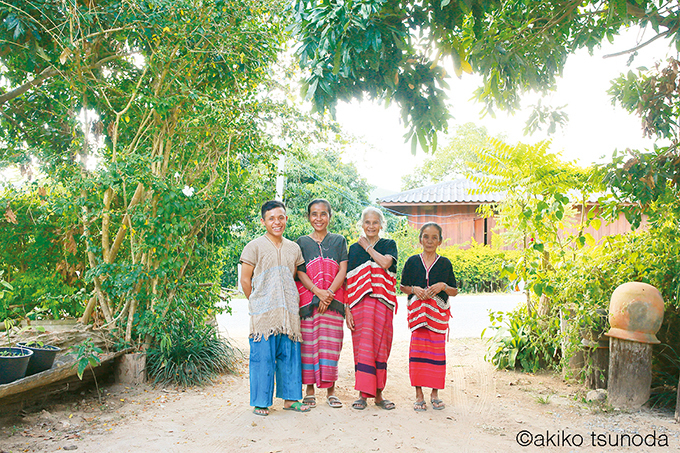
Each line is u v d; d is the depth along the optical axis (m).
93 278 4.47
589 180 4.61
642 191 3.95
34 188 4.75
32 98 5.28
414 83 3.94
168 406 3.90
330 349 3.86
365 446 3.11
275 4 4.76
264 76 5.31
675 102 4.32
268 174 5.67
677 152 3.94
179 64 4.69
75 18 4.12
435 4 3.45
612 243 4.87
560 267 4.85
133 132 5.21
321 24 3.23
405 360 5.92
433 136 4.16
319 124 5.08
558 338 4.90
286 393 3.73
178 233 4.61
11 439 3.11
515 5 4.41
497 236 5.36
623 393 3.95
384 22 3.37
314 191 17.52
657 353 4.64
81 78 4.48
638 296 3.88
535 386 4.67
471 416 3.78
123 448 3.02
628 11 4.06
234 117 4.87
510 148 4.94
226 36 4.66
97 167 4.49
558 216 4.61
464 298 13.54
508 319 6.09
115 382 4.51
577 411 3.91
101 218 4.80
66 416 3.59
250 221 5.73
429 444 3.18
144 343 4.70
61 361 3.89
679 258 4.29
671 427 3.51
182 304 4.95
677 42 3.94
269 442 3.15
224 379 4.77
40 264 4.84
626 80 4.48
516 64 4.37
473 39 4.19
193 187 5.06
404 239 15.66
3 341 4.10
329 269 3.88
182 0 4.31
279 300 3.69
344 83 3.74
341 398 4.21
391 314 3.95
